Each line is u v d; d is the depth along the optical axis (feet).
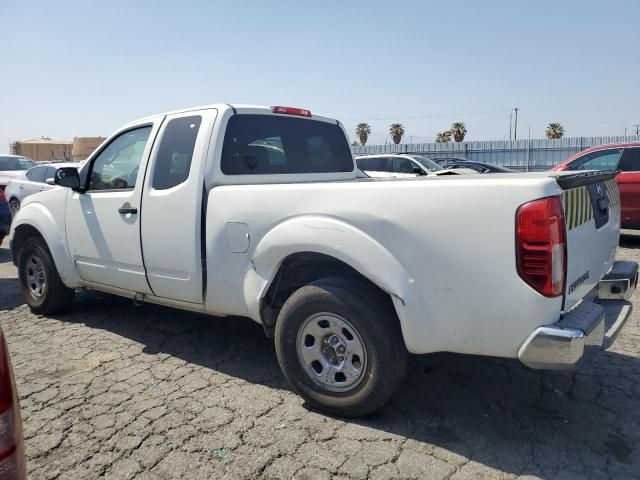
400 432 10.19
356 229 9.95
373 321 9.92
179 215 12.80
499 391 11.84
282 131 14.87
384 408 11.14
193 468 9.19
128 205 14.02
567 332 8.42
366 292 10.09
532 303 8.59
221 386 12.36
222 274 12.22
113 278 15.02
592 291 10.80
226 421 10.72
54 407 11.41
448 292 9.20
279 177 14.30
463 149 103.09
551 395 11.61
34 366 13.64
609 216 11.83
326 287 10.35
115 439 10.13
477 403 11.31
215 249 12.24
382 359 9.95
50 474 9.09
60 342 15.38
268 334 12.06
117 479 8.95
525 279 8.59
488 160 101.24
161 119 14.11
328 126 16.71
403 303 9.48
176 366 13.56
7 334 16.12
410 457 9.36
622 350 14.01
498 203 8.71
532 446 9.65
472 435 10.06
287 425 10.52
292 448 9.71
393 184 9.66
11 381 5.24
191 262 12.67
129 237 14.07
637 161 29.32
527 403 11.28
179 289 13.16
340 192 10.25
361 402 10.25
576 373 12.66
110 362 13.85
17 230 17.90
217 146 12.79
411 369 13.01
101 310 18.52
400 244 9.53
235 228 11.81
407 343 9.68
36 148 127.85
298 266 11.59
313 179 15.47
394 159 45.96
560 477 8.73
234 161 13.23
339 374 10.69
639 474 8.77
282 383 12.50
